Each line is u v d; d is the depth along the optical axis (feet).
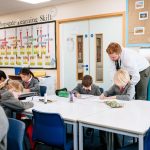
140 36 15.43
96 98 11.20
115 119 7.43
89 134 11.88
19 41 22.58
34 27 21.20
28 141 8.27
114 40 16.92
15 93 10.04
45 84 18.89
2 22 23.89
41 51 20.89
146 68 11.94
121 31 16.51
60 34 19.74
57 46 19.71
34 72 20.49
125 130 6.48
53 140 7.77
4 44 24.00
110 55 10.94
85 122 7.34
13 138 6.39
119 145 9.65
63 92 12.43
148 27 15.07
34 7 20.26
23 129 6.18
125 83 10.58
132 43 15.80
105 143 10.69
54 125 7.63
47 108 9.30
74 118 7.64
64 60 19.84
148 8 14.97
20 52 22.62
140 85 12.01
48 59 20.43
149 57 14.23
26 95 12.16
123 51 11.19
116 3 16.26
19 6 19.84
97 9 17.16
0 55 24.59
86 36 18.37
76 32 18.88
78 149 7.67
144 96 12.06
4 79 11.36
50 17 19.93
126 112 8.32
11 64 23.61
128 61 10.99
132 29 15.72
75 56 19.16
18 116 9.57
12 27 23.02
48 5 19.53
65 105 9.86
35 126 8.16
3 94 9.37
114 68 11.79
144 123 6.93
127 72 10.83
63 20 19.10
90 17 17.57
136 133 6.32
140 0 15.24
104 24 17.30
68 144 7.80
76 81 19.27
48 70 20.57
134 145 7.57
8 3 18.74
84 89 12.76
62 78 20.02
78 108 9.18
